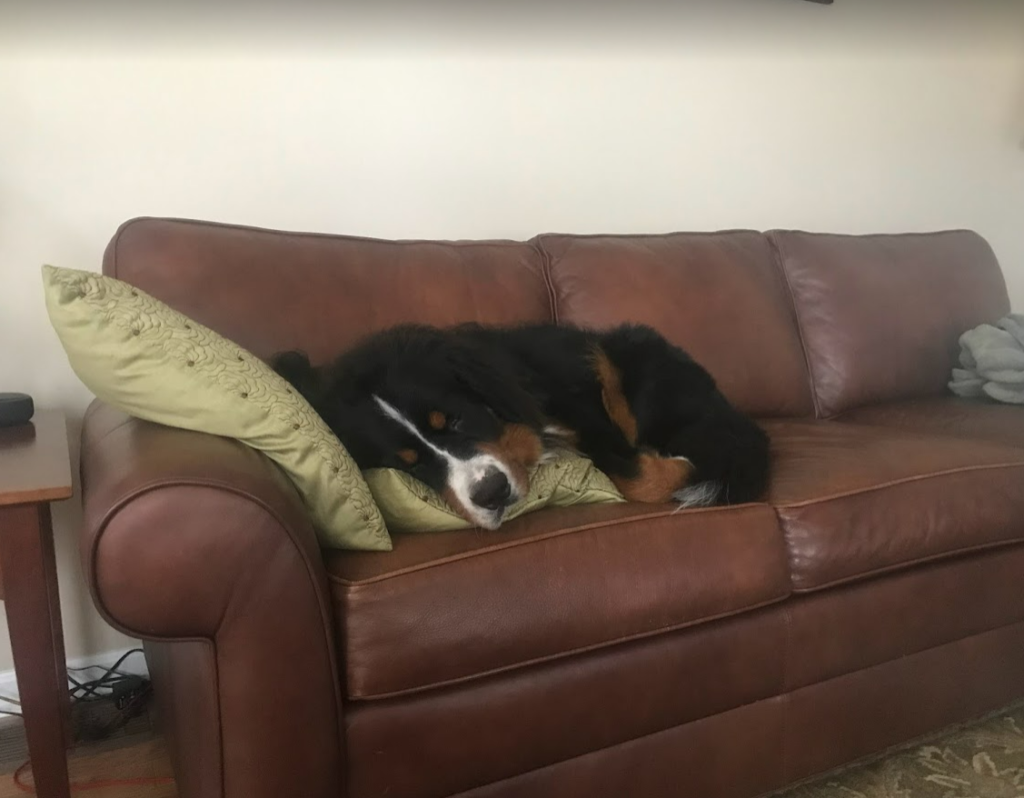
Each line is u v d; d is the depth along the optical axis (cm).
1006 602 172
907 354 241
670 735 141
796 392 230
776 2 271
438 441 148
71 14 183
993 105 325
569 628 126
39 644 126
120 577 100
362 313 179
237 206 206
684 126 265
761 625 145
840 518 150
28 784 163
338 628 116
